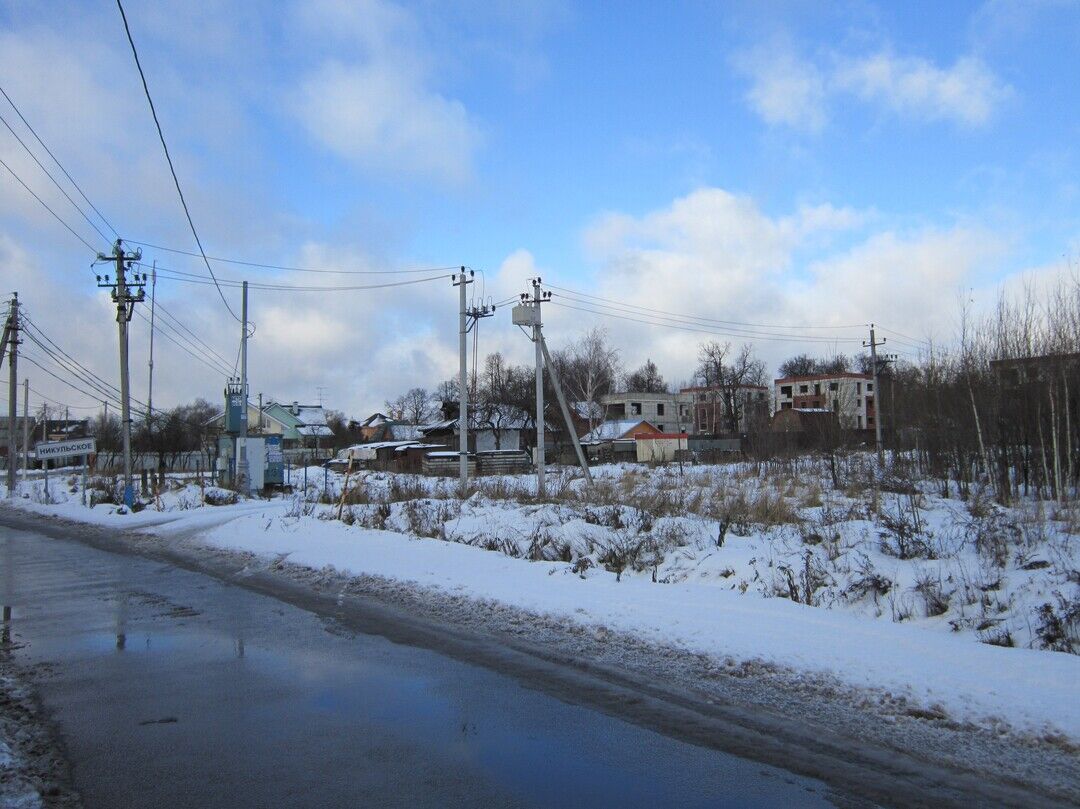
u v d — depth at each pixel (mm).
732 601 9359
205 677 7090
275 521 19547
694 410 104812
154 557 15758
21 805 4406
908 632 7859
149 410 52875
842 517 15742
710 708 6191
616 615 8867
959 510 15875
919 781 4848
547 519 16844
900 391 28078
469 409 74062
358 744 5426
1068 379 18391
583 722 5883
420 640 8445
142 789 4688
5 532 21125
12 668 7422
